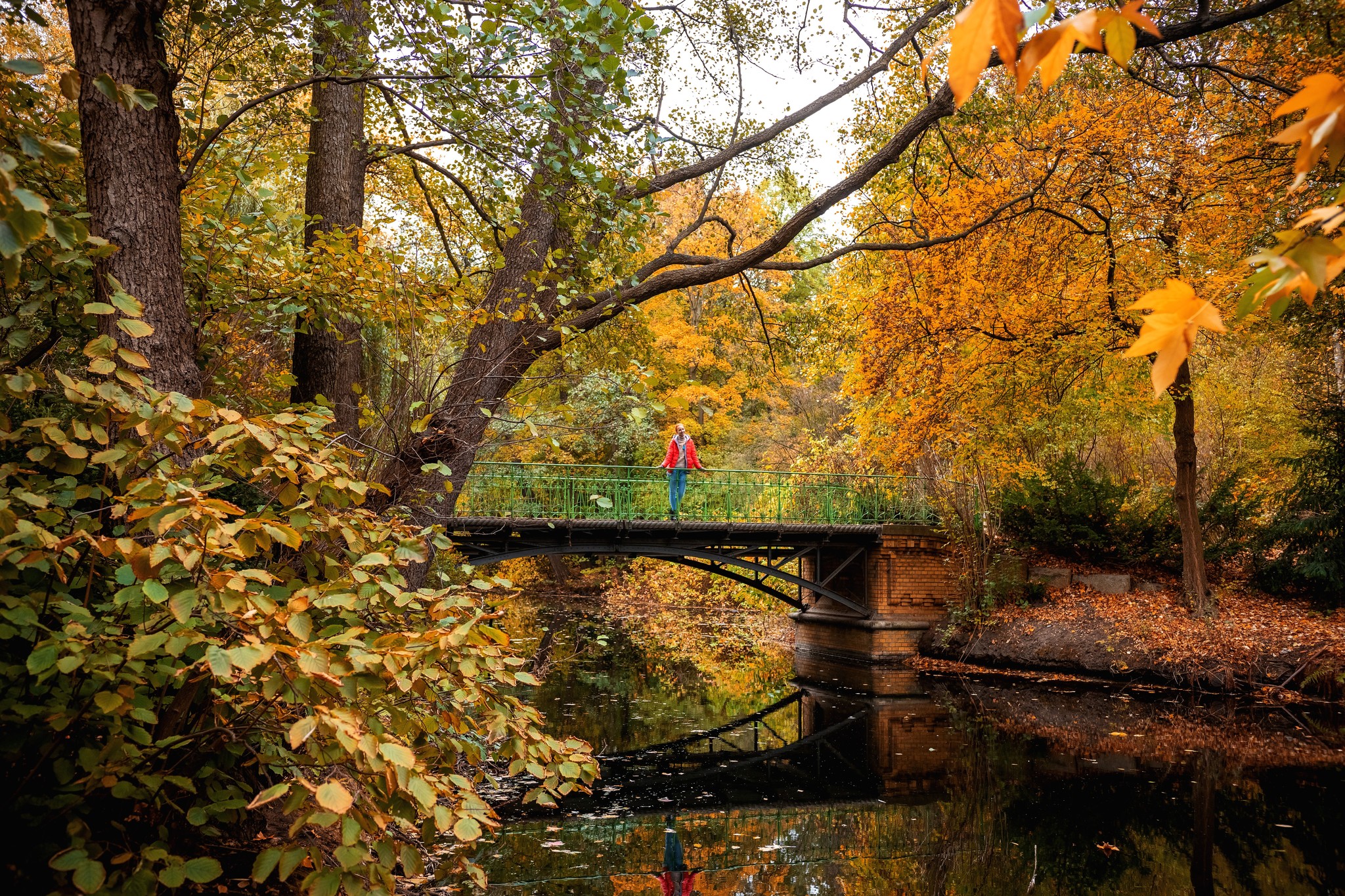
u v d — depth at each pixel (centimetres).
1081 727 1073
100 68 374
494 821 307
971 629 1576
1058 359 1336
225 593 252
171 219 389
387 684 280
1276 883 581
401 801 278
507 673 314
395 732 296
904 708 1249
